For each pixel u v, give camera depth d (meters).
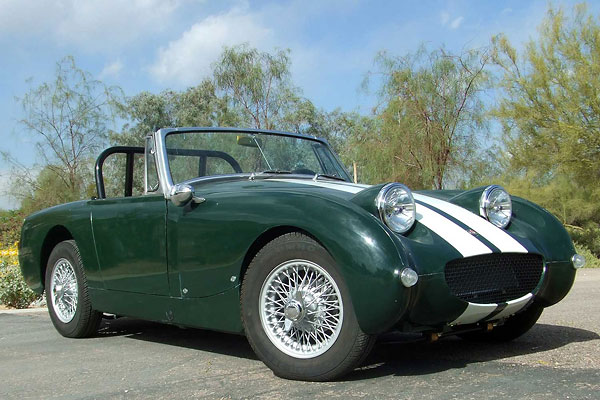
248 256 3.21
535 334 4.09
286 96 22.08
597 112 14.12
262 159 4.37
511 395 2.54
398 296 2.69
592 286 7.80
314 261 2.92
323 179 4.34
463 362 3.27
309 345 2.97
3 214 19.78
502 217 3.51
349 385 2.82
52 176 19.72
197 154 4.07
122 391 2.89
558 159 14.64
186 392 2.81
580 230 16.62
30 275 4.89
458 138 18.38
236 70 21.78
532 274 3.36
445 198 3.72
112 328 4.84
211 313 3.35
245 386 2.88
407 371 3.07
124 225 3.90
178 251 3.50
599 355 3.35
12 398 2.88
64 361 3.66
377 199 2.93
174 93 30.73
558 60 14.62
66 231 4.63
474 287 3.04
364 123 20.66
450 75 18.27
